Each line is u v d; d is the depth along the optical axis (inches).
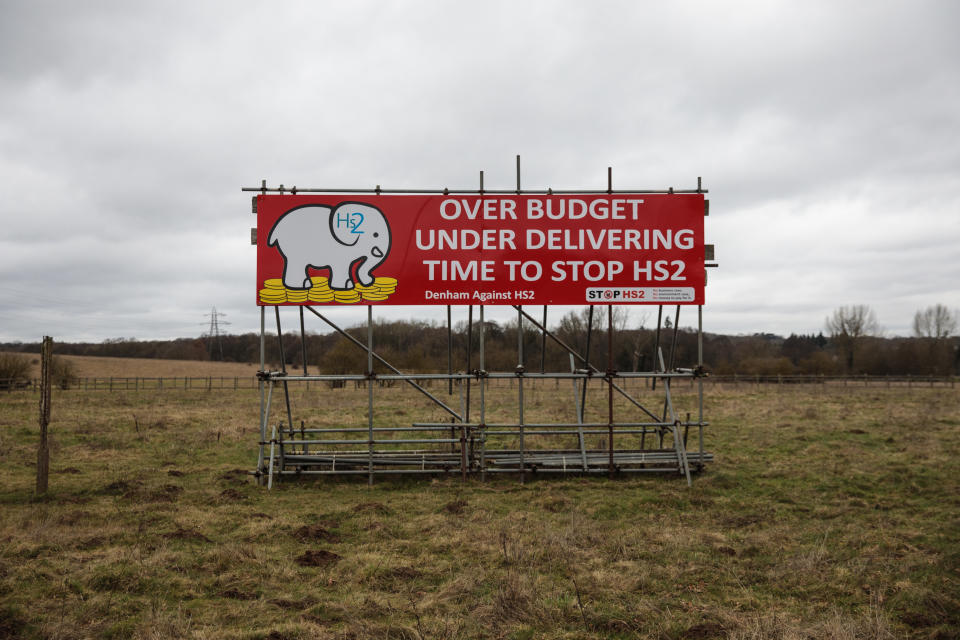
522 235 499.2
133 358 3959.2
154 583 271.7
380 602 252.7
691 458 514.9
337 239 494.6
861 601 256.5
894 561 300.0
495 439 690.2
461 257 497.0
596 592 262.8
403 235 496.7
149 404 1151.0
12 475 510.0
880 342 2603.3
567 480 500.4
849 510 403.9
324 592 266.8
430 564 303.0
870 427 774.5
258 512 400.5
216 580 275.6
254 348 3801.7
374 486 484.1
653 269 501.4
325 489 475.5
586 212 500.7
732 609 247.6
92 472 526.3
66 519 373.1
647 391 1414.9
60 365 1620.3
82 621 231.8
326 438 732.0
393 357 1585.9
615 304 501.0
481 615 238.5
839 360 2664.9
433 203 498.3
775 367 2185.0
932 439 661.9
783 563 299.3
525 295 498.0
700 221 503.2
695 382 1756.9
